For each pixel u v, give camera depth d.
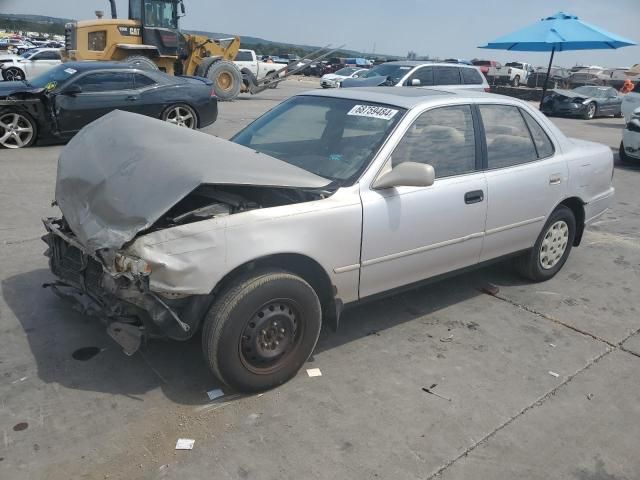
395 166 3.56
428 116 3.83
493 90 28.52
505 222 4.28
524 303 4.59
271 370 3.16
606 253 5.93
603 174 5.17
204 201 3.21
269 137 4.16
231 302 2.91
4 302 4.12
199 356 3.54
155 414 2.98
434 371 3.52
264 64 27.98
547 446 2.88
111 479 2.52
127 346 2.93
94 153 3.45
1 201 6.64
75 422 2.88
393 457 2.74
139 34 16.69
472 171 4.03
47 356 3.46
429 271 3.89
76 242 3.22
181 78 11.80
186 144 3.25
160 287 2.74
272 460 2.68
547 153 4.65
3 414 2.91
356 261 3.41
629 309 4.57
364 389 3.29
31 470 2.55
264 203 3.29
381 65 14.30
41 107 10.03
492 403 3.21
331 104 4.16
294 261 3.28
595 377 3.54
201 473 2.58
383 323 4.12
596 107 21.47
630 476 2.71
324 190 3.32
